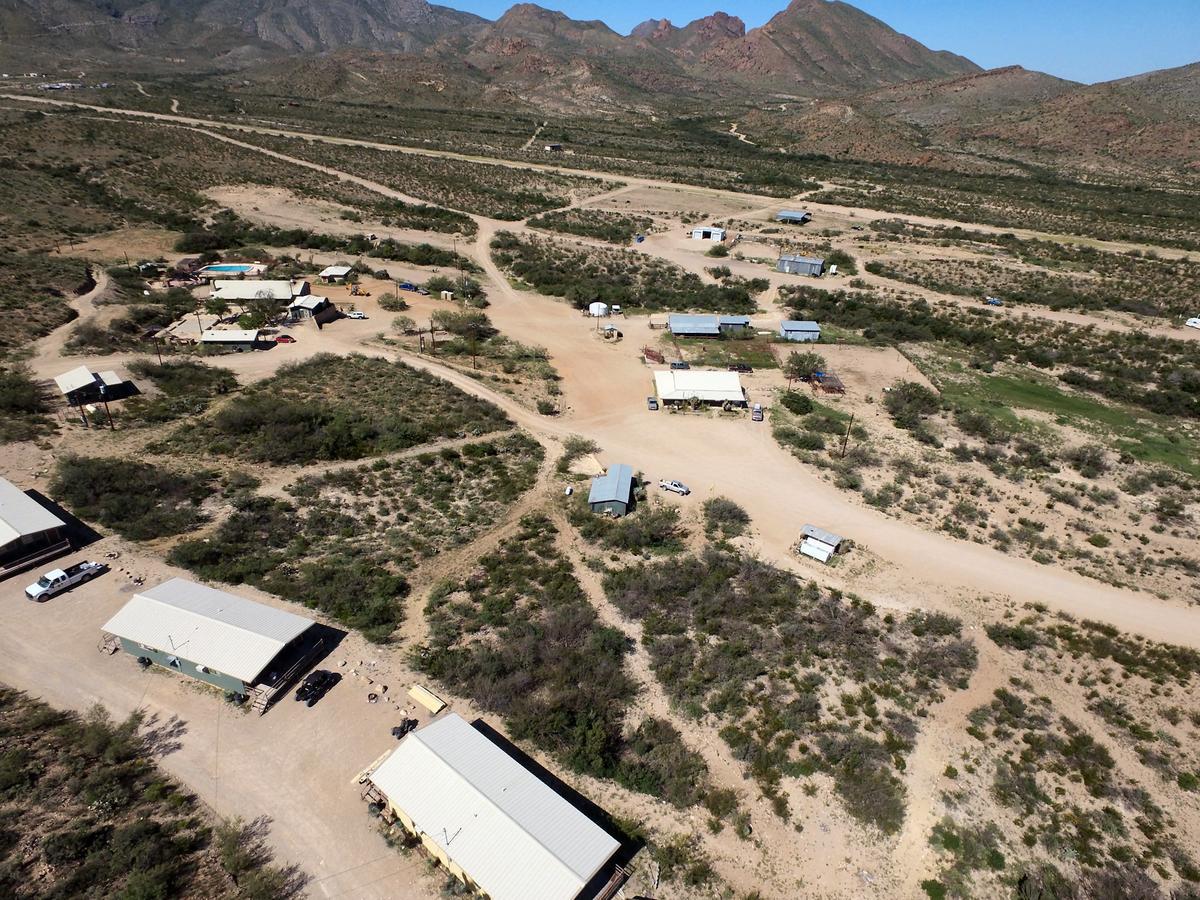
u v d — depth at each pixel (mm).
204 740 32469
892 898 28047
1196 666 41625
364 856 27938
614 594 44938
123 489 50969
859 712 36938
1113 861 29922
